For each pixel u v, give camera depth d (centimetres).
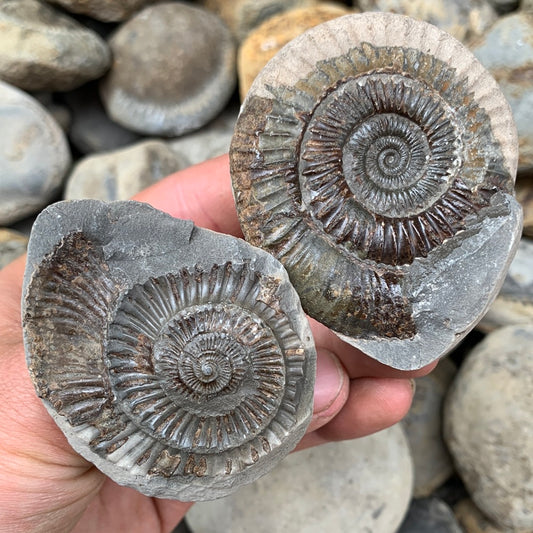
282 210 17
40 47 27
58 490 17
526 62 24
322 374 19
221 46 30
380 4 28
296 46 17
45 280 15
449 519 27
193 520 25
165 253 16
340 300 17
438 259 18
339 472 24
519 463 23
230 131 31
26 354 15
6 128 28
